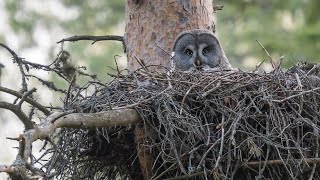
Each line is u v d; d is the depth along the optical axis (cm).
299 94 1067
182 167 1033
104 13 2422
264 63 1309
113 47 2194
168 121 1045
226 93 1083
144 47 1317
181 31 1334
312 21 2194
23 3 2412
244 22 2238
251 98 1077
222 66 1345
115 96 1099
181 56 1338
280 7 2248
